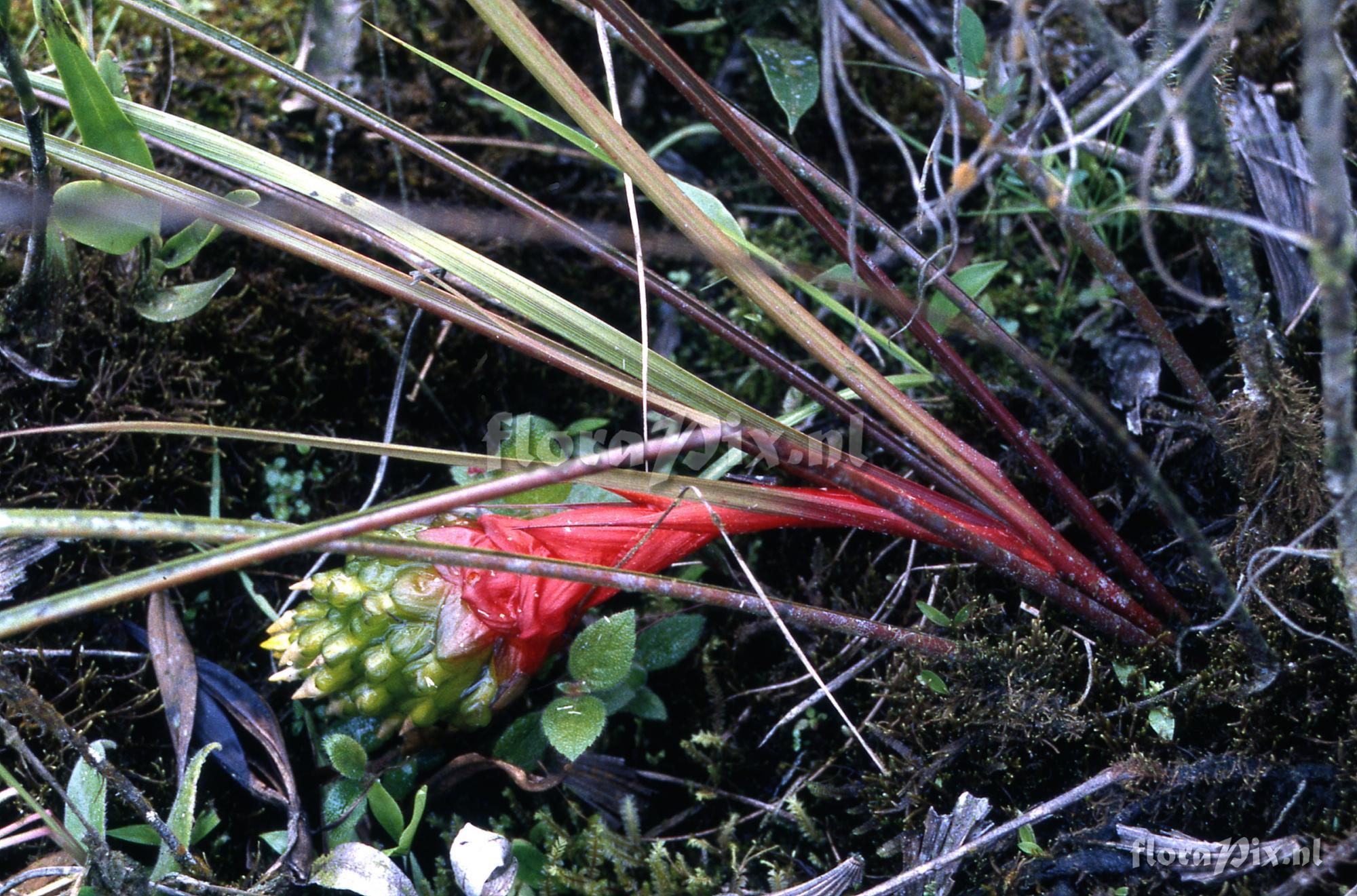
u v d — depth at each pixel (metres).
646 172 0.39
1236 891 0.39
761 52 0.51
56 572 0.46
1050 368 0.36
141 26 0.54
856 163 0.57
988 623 0.44
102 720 0.45
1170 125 0.40
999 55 0.45
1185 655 0.43
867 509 0.42
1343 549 0.36
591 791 0.46
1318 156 0.31
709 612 0.49
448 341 0.53
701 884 0.43
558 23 0.57
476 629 0.41
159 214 0.43
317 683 0.41
